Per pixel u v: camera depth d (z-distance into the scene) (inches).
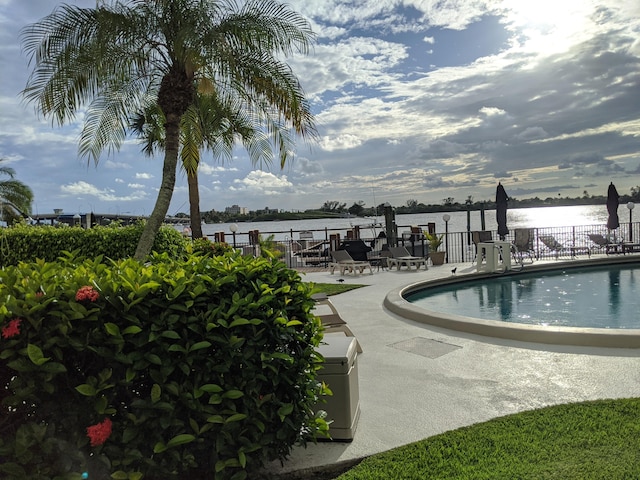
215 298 93.8
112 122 331.0
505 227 620.1
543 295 395.9
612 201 660.7
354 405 128.0
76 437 79.8
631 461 98.3
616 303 354.0
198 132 402.0
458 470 99.3
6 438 78.4
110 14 268.4
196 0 277.4
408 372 178.1
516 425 122.3
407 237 713.0
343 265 533.6
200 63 271.4
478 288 441.4
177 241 436.5
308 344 106.4
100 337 81.4
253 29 281.7
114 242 401.4
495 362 186.9
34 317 78.3
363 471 101.4
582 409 131.0
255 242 708.0
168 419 83.0
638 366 174.1
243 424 90.6
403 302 311.3
